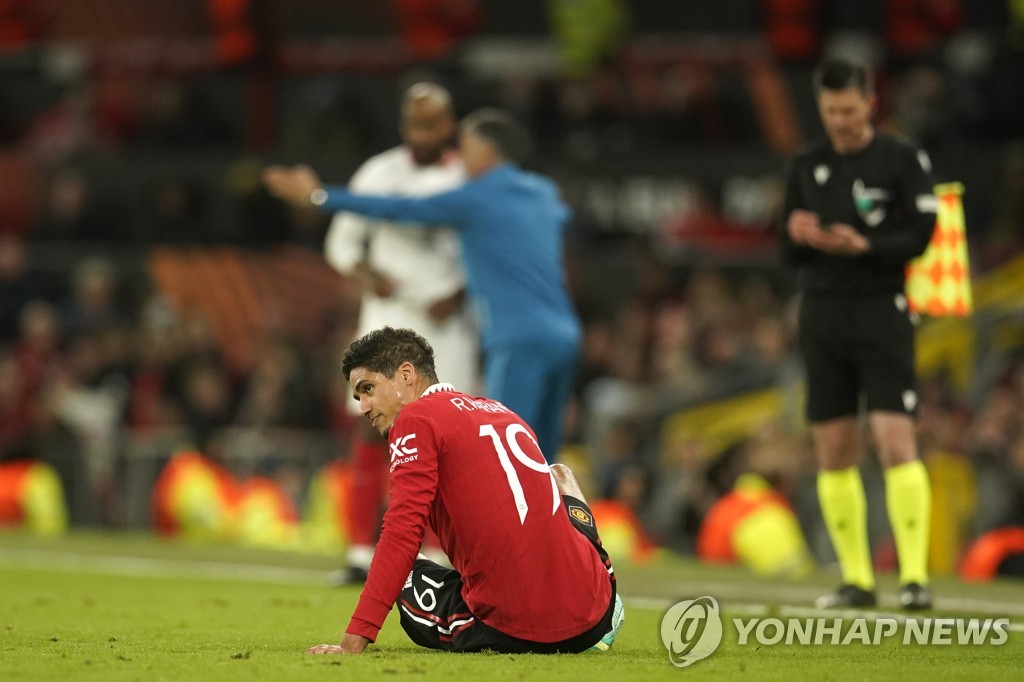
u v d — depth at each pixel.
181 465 51.69
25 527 52.28
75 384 56.78
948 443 42.28
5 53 68.38
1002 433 42.47
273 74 65.69
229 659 16.64
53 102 71.50
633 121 64.19
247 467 52.81
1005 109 61.25
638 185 62.12
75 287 64.19
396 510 16.91
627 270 59.19
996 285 50.09
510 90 64.81
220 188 65.56
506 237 28.02
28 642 19.06
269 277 63.50
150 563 35.84
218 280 63.53
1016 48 61.34
